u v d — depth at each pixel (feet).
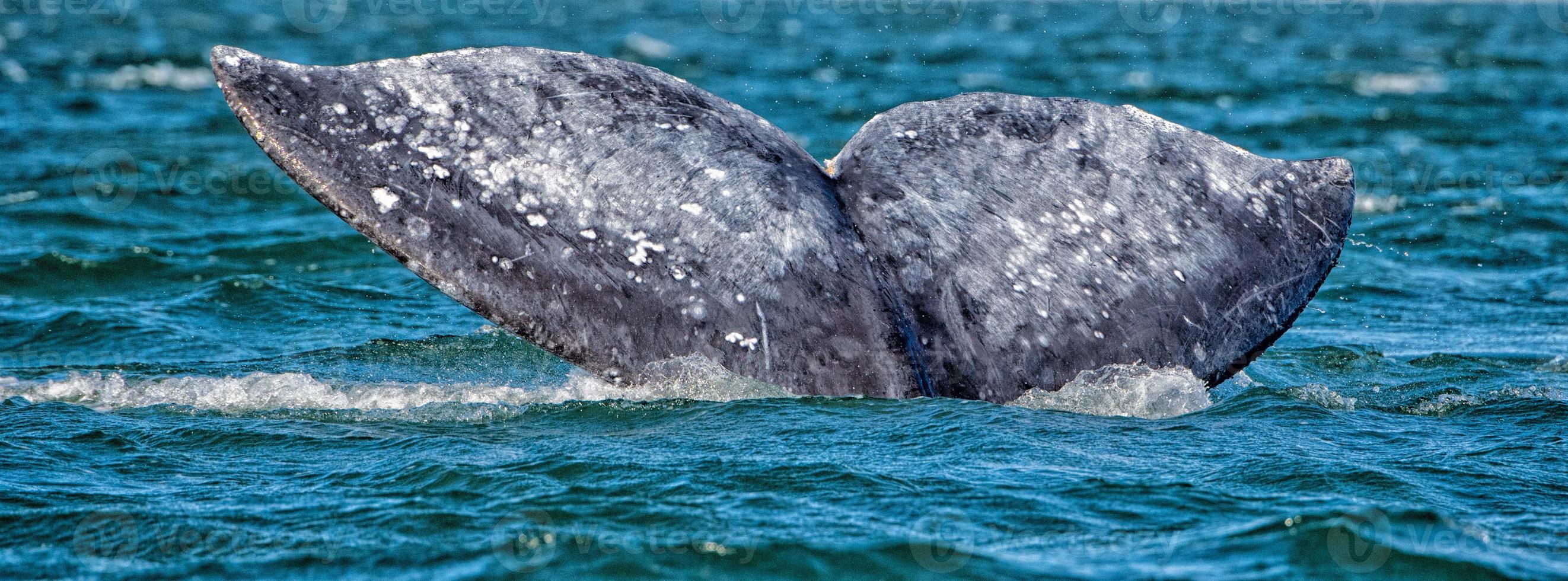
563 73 69.10
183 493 58.13
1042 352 69.41
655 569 49.88
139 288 116.88
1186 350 70.03
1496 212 156.35
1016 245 69.92
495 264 65.26
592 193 66.64
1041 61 353.51
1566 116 241.35
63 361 90.99
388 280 121.39
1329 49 401.29
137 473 61.41
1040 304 69.46
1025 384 69.41
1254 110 254.68
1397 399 80.38
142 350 94.32
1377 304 117.39
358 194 64.18
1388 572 49.85
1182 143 73.10
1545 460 65.51
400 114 66.08
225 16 517.96
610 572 49.49
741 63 346.13
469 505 56.39
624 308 66.49
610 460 61.98
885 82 299.99
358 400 75.10
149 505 56.39
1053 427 66.90
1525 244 142.31
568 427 68.49
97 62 313.73
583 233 66.39
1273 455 64.80
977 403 68.64
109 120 221.25
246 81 64.80
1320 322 110.42
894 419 66.59
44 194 155.74
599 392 74.28
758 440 64.13
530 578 48.91
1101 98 274.16
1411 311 114.83
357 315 106.63
